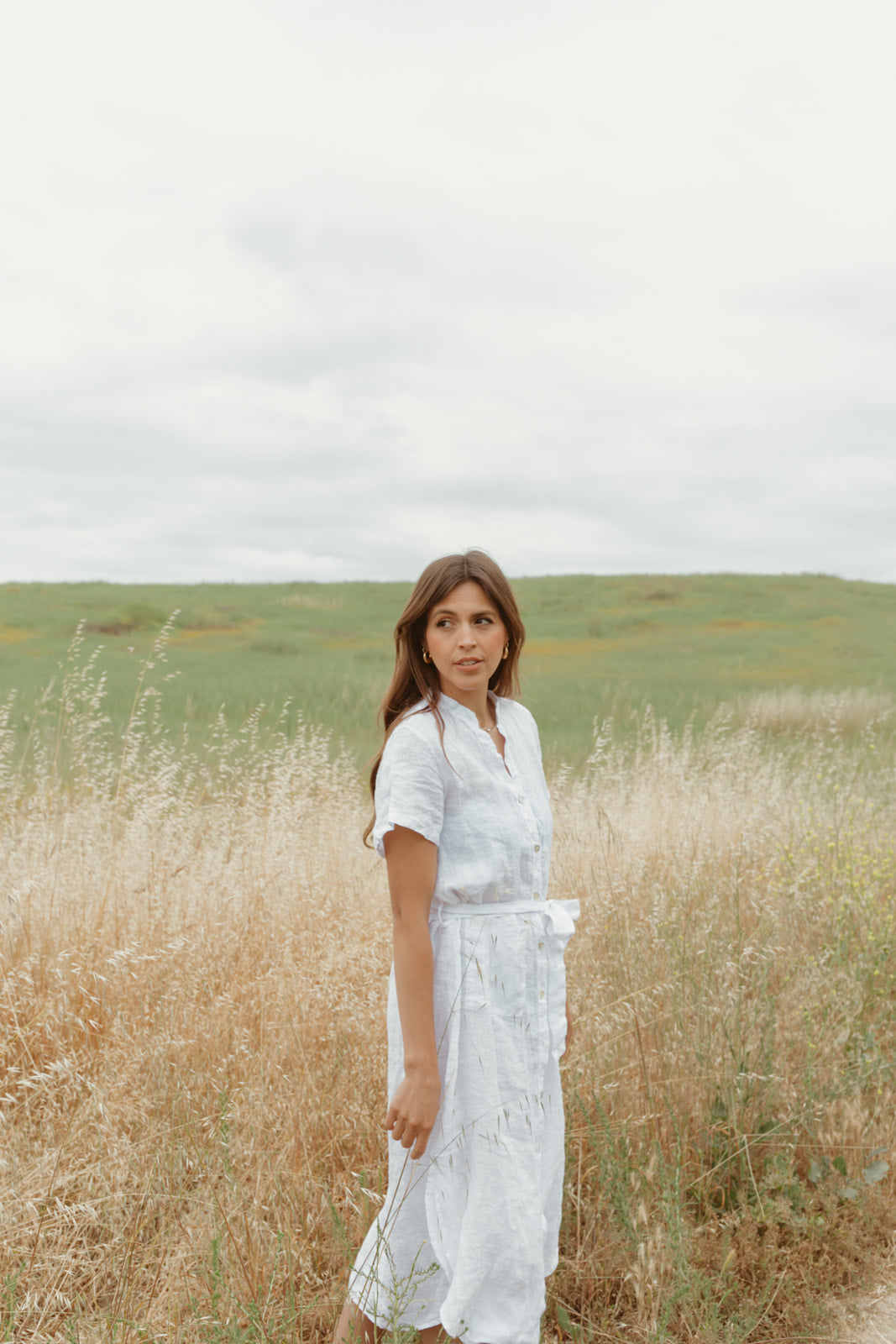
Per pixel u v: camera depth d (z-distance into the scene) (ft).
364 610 126.52
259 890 13.99
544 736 36.58
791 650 88.94
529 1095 6.12
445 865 6.11
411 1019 5.76
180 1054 10.02
